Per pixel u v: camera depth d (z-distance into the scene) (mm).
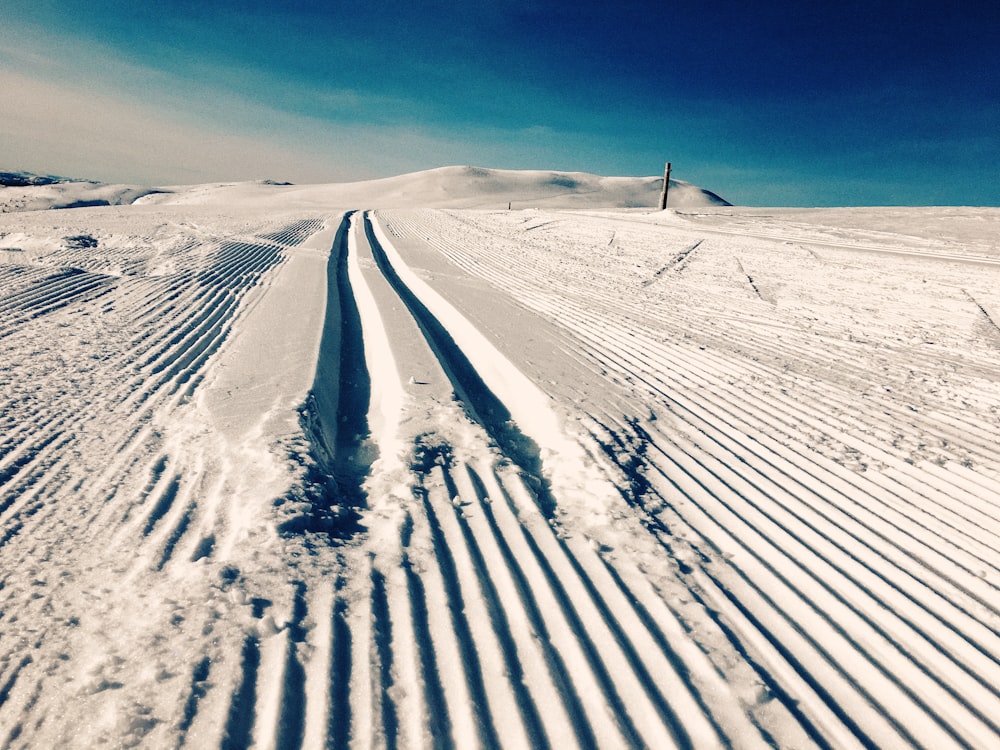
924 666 2449
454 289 10727
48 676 1955
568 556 3023
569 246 18500
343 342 7289
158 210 26391
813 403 5754
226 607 2311
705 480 4043
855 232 19703
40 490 3219
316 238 18297
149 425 4191
